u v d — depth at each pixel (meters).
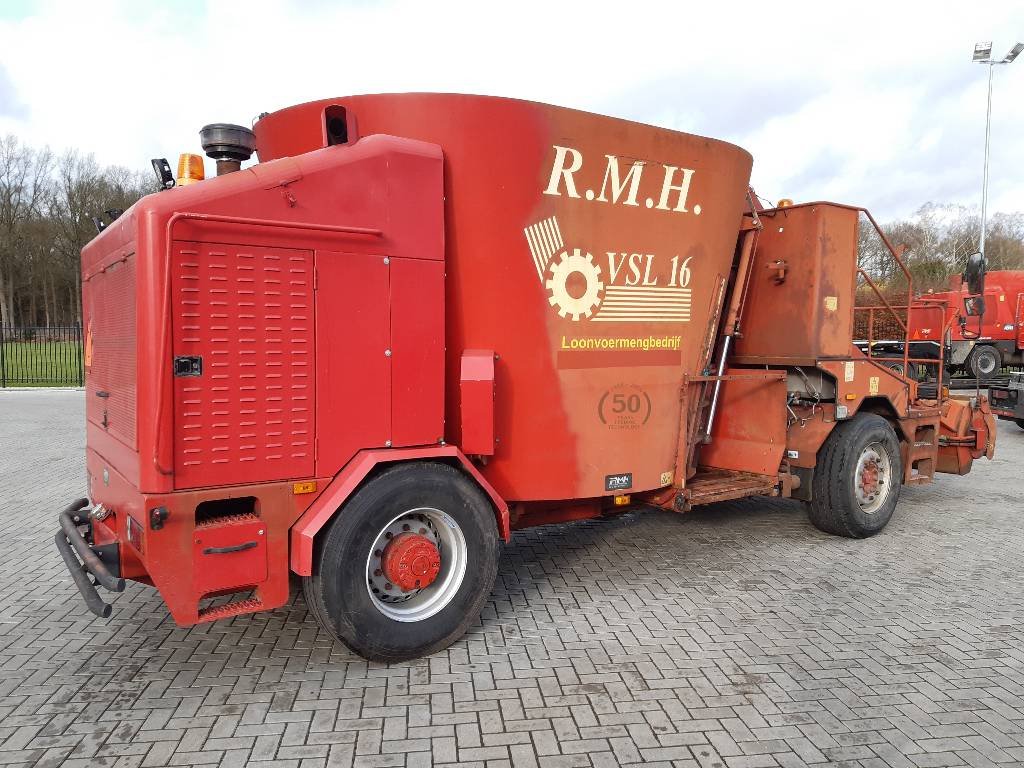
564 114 4.10
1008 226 56.97
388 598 3.75
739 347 6.33
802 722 3.19
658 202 4.58
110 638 4.01
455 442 4.07
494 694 3.41
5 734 3.03
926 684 3.55
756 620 4.34
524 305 4.14
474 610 3.89
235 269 3.21
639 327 4.61
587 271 4.34
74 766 2.80
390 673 3.62
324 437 3.49
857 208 5.93
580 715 3.23
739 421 6.09
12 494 7.36
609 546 5.87
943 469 7.70
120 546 3.65
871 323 7.00
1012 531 6.40
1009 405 12.33
